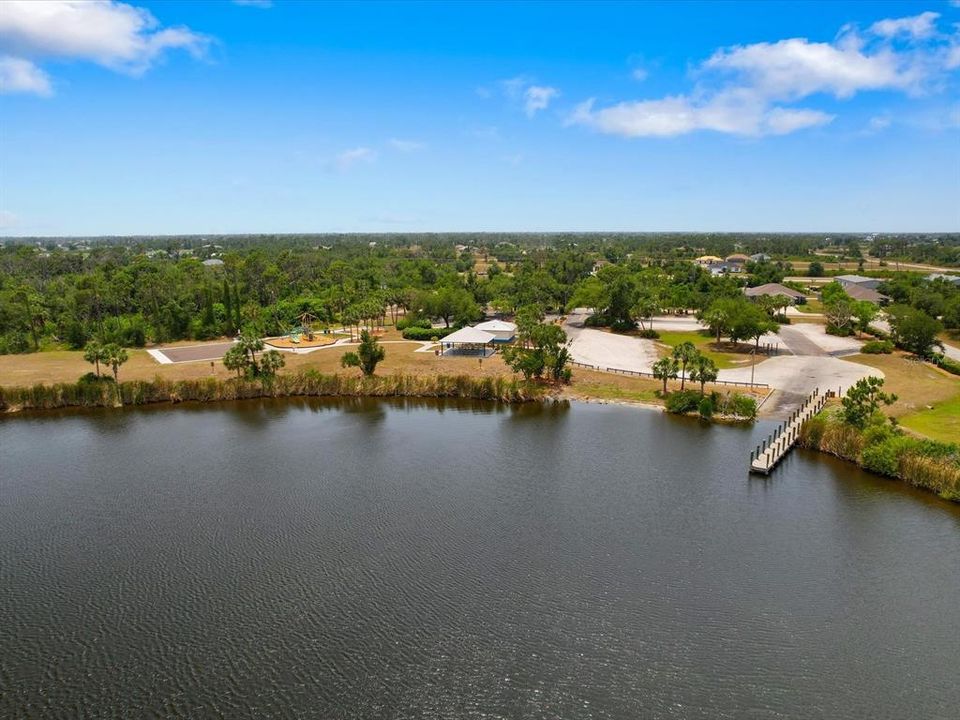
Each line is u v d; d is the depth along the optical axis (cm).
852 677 2931
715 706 2762
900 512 4572
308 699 2823
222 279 16775
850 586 3644
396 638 3209
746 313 10281
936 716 2706
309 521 4491
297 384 8212
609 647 3130
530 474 5350
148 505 4791
